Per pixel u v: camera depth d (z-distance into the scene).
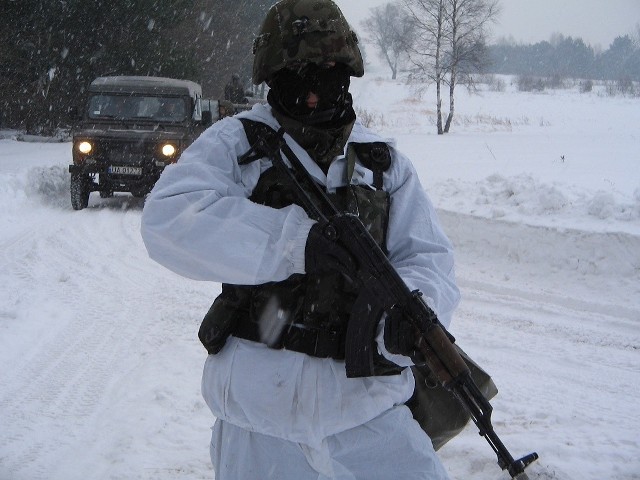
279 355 2.27
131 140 13.62
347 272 2.11
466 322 7.42
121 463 4.32
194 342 6.55
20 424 4.89
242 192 2.28
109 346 6.46
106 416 5.03
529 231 9.25
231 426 2.37
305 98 2.29
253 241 2.15
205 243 2.15
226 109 16.80
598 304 7.97
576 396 5.59
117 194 16.33
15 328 6.78
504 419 5.10
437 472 2.35
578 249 8.81
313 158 2.33
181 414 5.05
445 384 2.08
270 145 2.29
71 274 8.91
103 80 14.75
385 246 2.40
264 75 2.32
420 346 2.07
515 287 8.59
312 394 2.23
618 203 9.50
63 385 5.59
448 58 38.94
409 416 2.37
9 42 27.58
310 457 2.28
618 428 4.93
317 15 2.27
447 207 10.41
